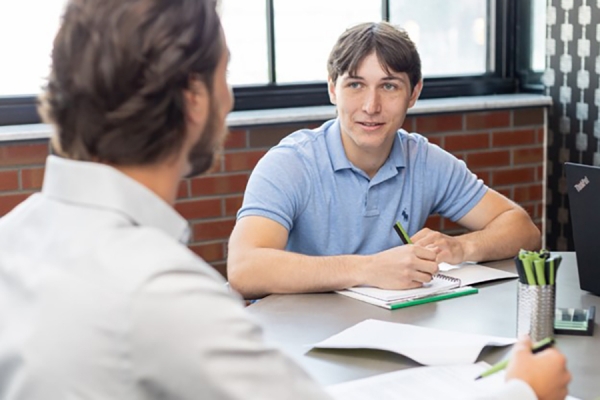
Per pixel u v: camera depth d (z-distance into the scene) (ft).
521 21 12.48
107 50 2.64
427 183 7.00
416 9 11.85
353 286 5.74
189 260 2.56
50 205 2.73
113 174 2.68
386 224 6.75
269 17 10.92
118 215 2.64
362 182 6.66
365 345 4.57
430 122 11.19
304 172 6.57
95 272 2.48
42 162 9.24
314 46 11.28
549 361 3.32
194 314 2.43
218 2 2.87
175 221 2.81
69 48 2.69
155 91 2.67
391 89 6.41
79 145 2.74
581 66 11.24
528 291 4.73
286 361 2.62
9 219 2.84
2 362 2.47
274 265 5.82
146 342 2.38
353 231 6.68
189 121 2.85
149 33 2.64
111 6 2.65
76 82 2.66
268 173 6.48
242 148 10.20
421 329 4.85
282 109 11.00
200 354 2.40
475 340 4.60
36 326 2.44
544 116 11.90
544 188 12.07
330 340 4.69
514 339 4.71
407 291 5.64
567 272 6.24
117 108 2.66
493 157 11.66
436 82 12.12
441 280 5.92
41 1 9.70
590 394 4.04
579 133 11.38
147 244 2.55
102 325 2.39
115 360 2.38
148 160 2.76
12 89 9.75
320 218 6.62
